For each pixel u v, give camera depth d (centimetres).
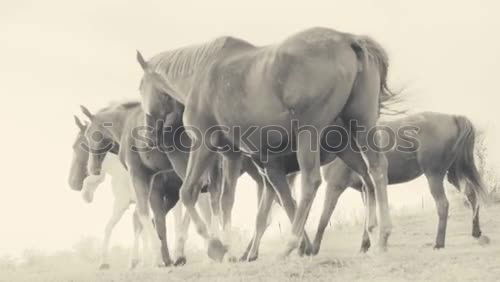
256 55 1323
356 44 1262
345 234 2267
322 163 1455
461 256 1367
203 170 1415
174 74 1491
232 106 1328
